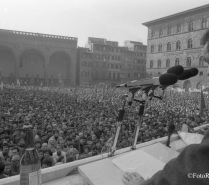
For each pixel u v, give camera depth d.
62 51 79.31
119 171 2.34
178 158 1.13
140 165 2.41
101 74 85.50
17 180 2.08
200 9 56.12
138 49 92.94
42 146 8.43
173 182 1.07
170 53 64.50
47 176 2.35
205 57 1.27
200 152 1.02
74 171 2.54
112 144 2.77
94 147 9.29
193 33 58.34
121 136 10.66
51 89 56.72
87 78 83.31
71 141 10.01
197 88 47.69
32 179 1.80
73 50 80.44
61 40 78.75
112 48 87.62
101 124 13.87
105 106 25.44
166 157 2.81
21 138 9.96
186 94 43.69
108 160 2.60
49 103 25.55
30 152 1.83
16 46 73.56
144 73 93.50
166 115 20.09
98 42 91.62
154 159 2.55
